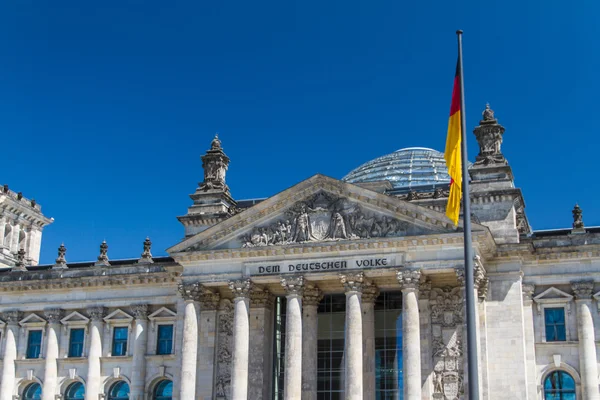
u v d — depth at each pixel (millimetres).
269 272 89062
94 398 103750
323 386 92625
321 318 95062
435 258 83875
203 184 105750
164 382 102625
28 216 133500
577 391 85688
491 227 90875
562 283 89125
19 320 110562
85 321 107438
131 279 105938
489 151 94375
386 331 91938
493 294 88875
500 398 85438
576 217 90875
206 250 91125
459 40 53562
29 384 109062
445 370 86750
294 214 90125
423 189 101500
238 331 88312
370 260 85875
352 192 88125
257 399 91500
